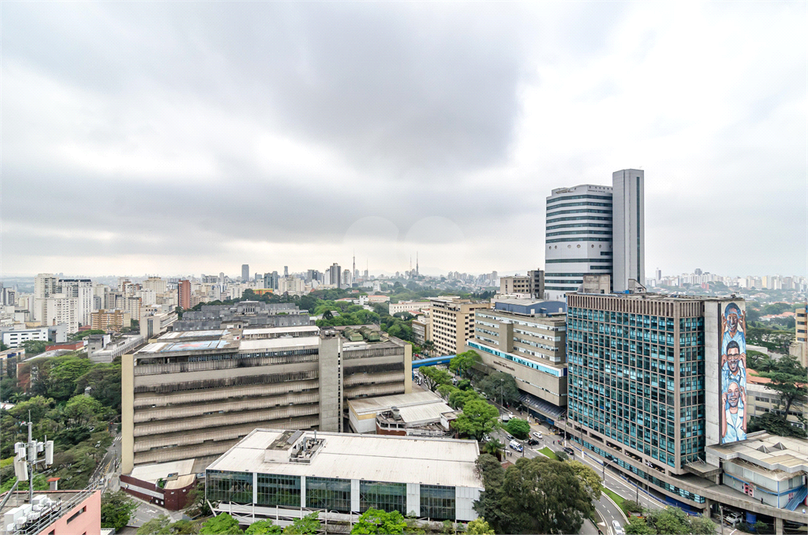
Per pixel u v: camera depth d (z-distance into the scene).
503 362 162.50
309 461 78.62
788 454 82.38
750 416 123.12
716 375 86.38
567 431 120.12
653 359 91.44
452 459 80.44
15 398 150.25
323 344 109.75
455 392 128.88
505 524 67.56
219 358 107.06
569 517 65.06
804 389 115.38
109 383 146.75
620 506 85.12
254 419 107.00
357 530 62.50
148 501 88.88
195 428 102.19
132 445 96.94
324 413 109.81
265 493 75.31
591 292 124.81
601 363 107.81
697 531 69.12
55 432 112.25
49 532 44.88
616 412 102.62
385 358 127.12
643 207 197.00
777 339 187.75
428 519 71.50
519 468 71.19
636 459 96.50
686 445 86.50
